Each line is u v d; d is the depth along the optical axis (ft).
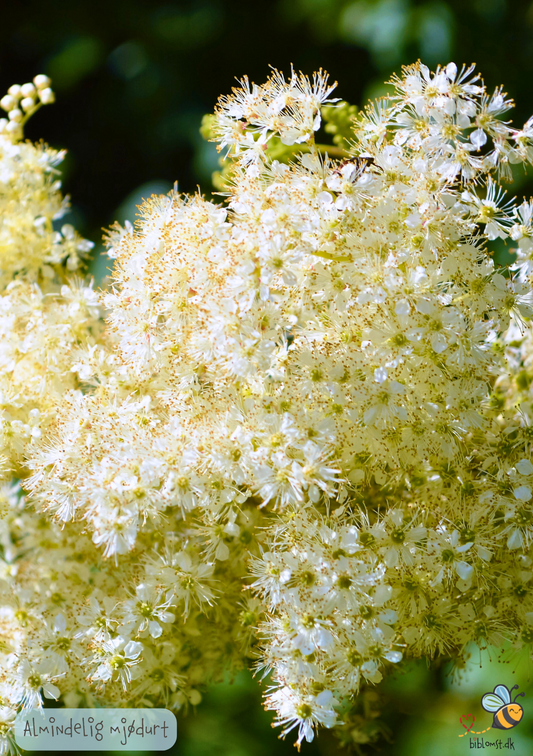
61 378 0.77
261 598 0.74
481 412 0.72
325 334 0.72
